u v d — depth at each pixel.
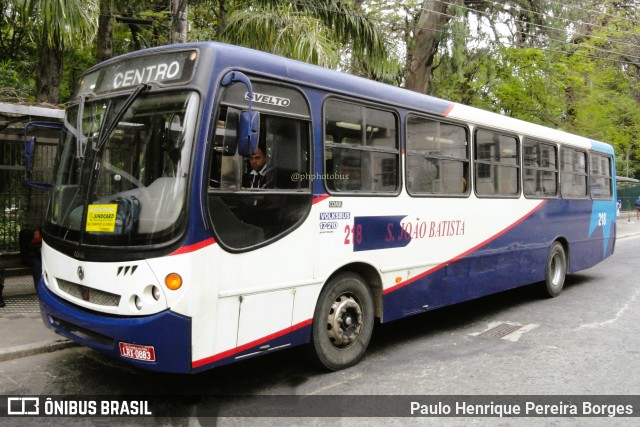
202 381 5.03
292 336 4.77
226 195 4.19
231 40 9.70
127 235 4.03
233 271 4.21
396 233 5.89
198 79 4.12
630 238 20.78
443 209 6.60
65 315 4.39
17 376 5.09
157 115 4.21
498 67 18.33
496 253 7.62
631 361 5.68
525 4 17.47
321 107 5.07
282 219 4.64
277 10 9.79
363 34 11.19
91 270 4.20
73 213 4.55
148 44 13.47
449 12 15.89
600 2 23.84
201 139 4.04
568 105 20.66
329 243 5.09
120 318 4.00
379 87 5.77
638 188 37.56
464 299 7.00
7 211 9.79
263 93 4.54
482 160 7.38
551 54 18.30
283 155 4.70
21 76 12.28
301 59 9.19
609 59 22.50
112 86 4.69
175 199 3.95
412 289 6.15
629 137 26.61
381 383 5.00
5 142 9.68
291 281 4.72
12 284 8.81
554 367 5.48
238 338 4.27
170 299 3.84
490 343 6.40
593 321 7.52
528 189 8.45
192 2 11.80
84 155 4.62
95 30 8.10
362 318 5.58
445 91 18.81
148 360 3.87
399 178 5.96
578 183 10.09
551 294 9.24
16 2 7.56
